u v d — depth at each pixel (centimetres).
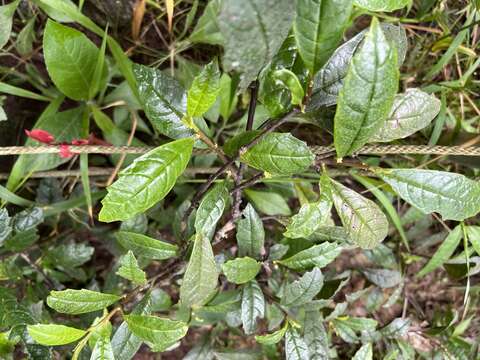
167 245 30
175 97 26
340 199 25
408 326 39
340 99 18
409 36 39
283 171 22
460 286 44
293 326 31
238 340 43
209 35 36
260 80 24
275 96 22
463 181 24
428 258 42
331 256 31
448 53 36
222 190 26
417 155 38
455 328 40
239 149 23
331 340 43
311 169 37
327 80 24
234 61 17
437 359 41
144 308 29
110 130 36
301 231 25
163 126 26
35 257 37
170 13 34
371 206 25
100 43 40
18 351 38
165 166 22
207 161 38
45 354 30
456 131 37
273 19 17
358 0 20
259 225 31
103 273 42
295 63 23
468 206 24
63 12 32
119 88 37
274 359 40
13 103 39
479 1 31
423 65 40
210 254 25
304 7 18
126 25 39
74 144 31
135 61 40
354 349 43
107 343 26
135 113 37
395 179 24
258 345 43
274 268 36
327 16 18
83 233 41
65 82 34
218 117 39
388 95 18
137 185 21
